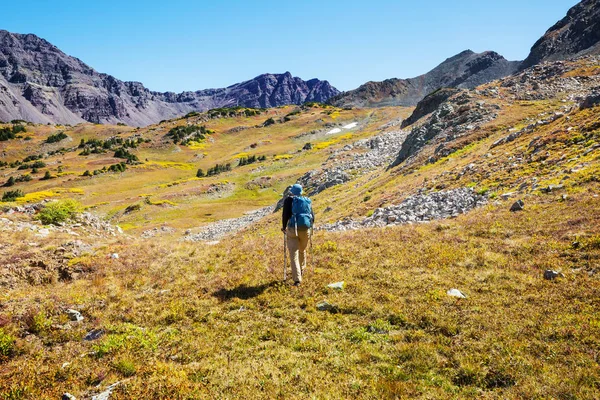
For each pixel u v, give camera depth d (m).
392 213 23.56
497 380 6.07
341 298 9.76
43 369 7.09
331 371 6.66
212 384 6.36
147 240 18.78
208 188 91.56
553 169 19.62
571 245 11.08
